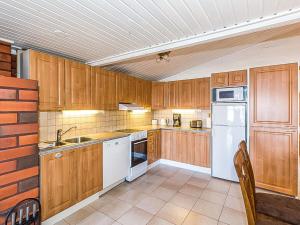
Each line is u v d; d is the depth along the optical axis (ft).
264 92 9.53
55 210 6.81
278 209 4.72
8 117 5.23
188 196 8.97
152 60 11.04
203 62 13.35
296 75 8.74
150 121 16.29
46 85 7.36
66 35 6.54
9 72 6.86
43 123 8.23
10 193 5.30
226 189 9.72
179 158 13.29
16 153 5.42
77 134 9.81
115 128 12.44
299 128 8.81
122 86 11.62
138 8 4.87
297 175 8.72
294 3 4.56
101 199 8.68
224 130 10.87
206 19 5.45
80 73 8.80
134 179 11.09
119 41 7.14
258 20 5.41
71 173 7.41
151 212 7.61
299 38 10.41
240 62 12.17
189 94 13.57
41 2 4.50
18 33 6.32
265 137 9.52
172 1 4.57
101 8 4.84
